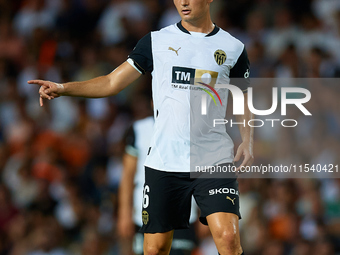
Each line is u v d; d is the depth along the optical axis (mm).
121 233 21203
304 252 24688
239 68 14250
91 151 34156
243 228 25844
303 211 26047
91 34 42281
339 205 26141
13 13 45250
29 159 32688
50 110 36562
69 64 40438
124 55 39625
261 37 36875
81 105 36875
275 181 27141
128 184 21109
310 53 33156
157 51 13906
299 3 38000
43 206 29500
